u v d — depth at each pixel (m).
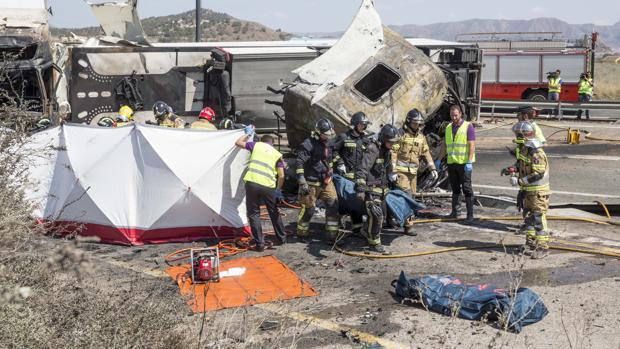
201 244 8.88
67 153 9.05
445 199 11.52
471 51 16.03
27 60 13.08
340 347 5.75
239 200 9.20
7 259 4.88
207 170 8.91
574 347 5.70
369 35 11.46
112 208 8.88
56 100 13.90
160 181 8.79
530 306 6.16
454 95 11.99
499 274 7.67
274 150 8.68
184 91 15.21
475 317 6.34
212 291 7.08
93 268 3.54
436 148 11.73
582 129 21.14
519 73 27.95
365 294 7.07
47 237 8.85
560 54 27.23
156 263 8.05
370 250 8.61
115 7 15.59
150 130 8.81
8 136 6.31
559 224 9.97
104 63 14.62
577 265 7.98
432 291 6.67
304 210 9.07
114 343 4.61
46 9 13.95
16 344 4.36
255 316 6.41
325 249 8.73
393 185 9.45
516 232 9.45
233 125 11.19
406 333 6.05
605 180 13.46
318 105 10.69
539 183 8.23
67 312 4.90
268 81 15.54
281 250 8.67
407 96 11.02
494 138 19.84
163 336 5.08
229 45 16.50
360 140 8.66
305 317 6.41
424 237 9.30
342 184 8.89
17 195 5.95
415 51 11.48
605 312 6.49
